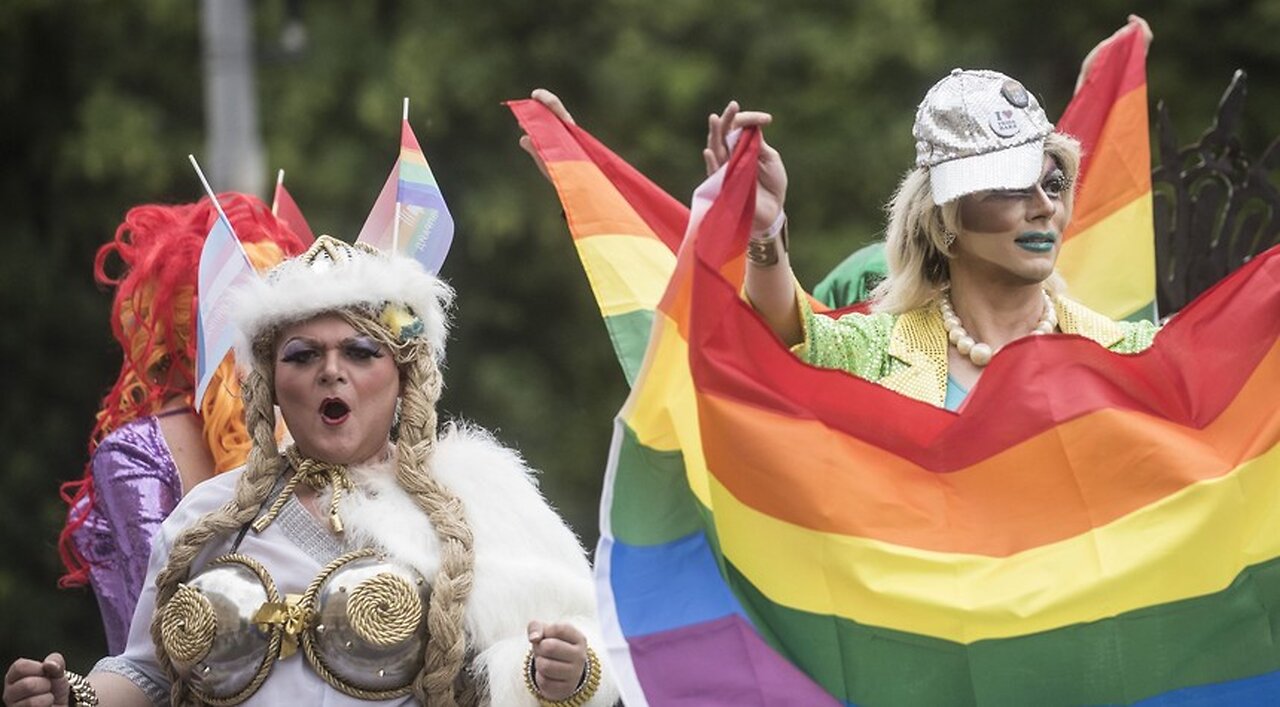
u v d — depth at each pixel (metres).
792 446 13.59
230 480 14.10
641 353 15.28
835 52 43.72
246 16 33.41
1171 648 13.63
